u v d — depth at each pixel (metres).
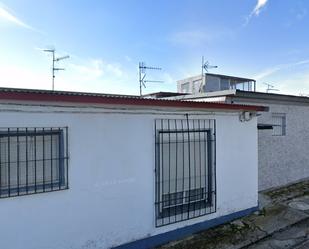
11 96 4.00
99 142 5.15
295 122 10.94
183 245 5.91
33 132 4.59
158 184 5.91
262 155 9.73
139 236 5.64
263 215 7.54
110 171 5.28
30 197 4.52
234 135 7.22
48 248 4.66
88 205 5.04
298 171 11.10
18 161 4.49
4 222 4.32
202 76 15.70
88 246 5.04
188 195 6.41
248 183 7.55
